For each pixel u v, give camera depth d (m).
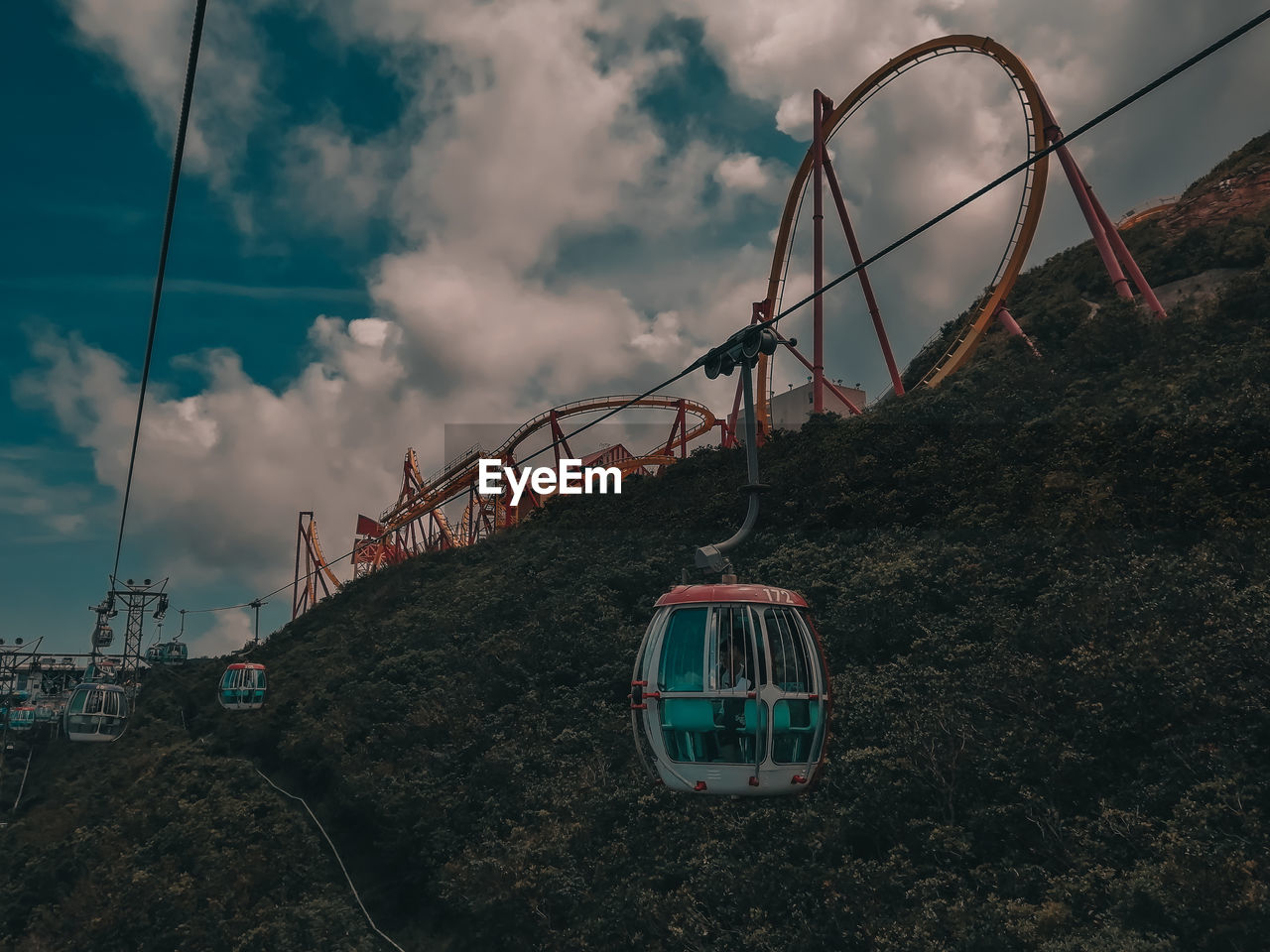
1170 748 30.02
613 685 55.81
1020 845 31.28
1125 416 48.50
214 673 104.38
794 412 111.81
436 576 91.50
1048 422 52.12
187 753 82.62
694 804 41.38
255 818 67.81
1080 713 33.12
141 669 114.06
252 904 57.78
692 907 35.72
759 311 82.00
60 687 107.06
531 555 78.94
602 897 40.38
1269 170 92.69
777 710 12.32
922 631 42.50
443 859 50.66
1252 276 56.19
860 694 40.03
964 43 69.62
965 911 28.36
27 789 92.56
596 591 64.06
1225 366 48.00
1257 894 23.31
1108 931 25.30
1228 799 26.98
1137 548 39.06
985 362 74.19
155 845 66.25
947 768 34.25
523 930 42.75
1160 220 96.88
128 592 94.75
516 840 46.38
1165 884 25.23
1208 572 34.88
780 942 32.56
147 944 56.12
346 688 72.38
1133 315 60.59
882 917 30.56
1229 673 30.28
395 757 61.06
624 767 48.22
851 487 58.31
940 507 51.53
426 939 51.16
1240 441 40.56
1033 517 44.91
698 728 12.41
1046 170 69.12
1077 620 36.28
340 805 63.09
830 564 52.06
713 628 12.58
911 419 60.62
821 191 76.88
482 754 55.12
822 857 34.94
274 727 77.00
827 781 37.00
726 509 66.06
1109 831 29.08
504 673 60.81
